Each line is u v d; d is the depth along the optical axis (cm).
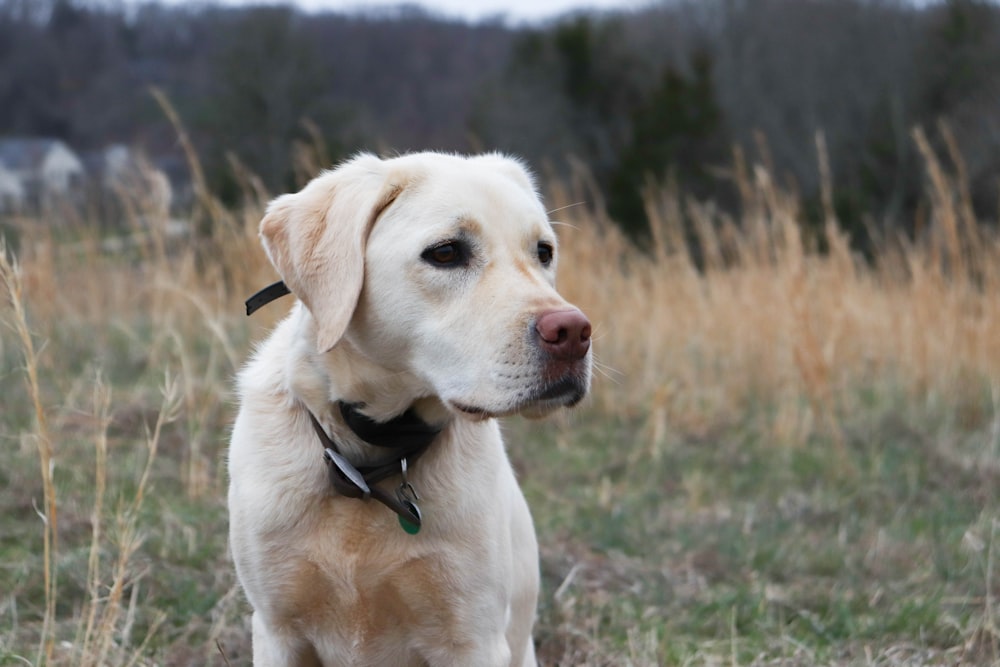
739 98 2694
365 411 275
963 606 419
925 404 711
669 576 451
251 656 364
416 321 265
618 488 585
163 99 709
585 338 255
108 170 973
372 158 286
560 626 394
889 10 2636
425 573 274
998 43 2186
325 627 283
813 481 598
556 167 2539
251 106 1748
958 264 725
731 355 774
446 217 265
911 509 551
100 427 342
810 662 372
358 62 2702
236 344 709
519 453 629
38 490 482
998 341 714
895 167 2047
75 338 748
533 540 324
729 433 682
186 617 384
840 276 757
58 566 402
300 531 274
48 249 765
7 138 2214
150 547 432
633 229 2262
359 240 266
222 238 726
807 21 2738
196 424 548
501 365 252
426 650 284
